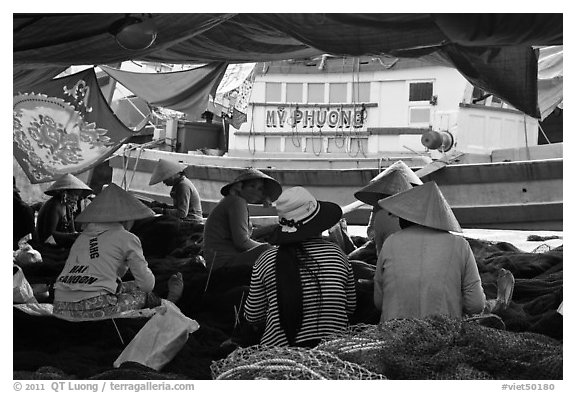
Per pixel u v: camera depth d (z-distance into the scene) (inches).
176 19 340.5
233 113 773.3
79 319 278.7
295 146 824.9
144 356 253.3
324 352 210.5
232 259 362.0
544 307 307.4
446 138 753.6
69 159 500.7
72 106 498.9
